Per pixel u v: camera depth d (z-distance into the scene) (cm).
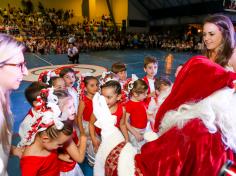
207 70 72
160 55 1468
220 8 1548
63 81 249
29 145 135
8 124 109
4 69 98
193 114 72
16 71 101
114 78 285
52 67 991
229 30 90
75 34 1930
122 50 1778
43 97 128
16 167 252
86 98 261
